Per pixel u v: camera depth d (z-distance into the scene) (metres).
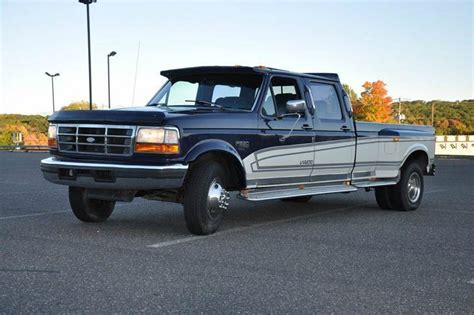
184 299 4.14
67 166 6.48
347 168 8.54
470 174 19.06
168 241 6.26
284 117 7.57
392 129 9.36
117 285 4.46
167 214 8.43
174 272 4.89
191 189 6.49
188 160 6.26
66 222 7.55
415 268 5.20
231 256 5.55
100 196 6.71
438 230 7.32
